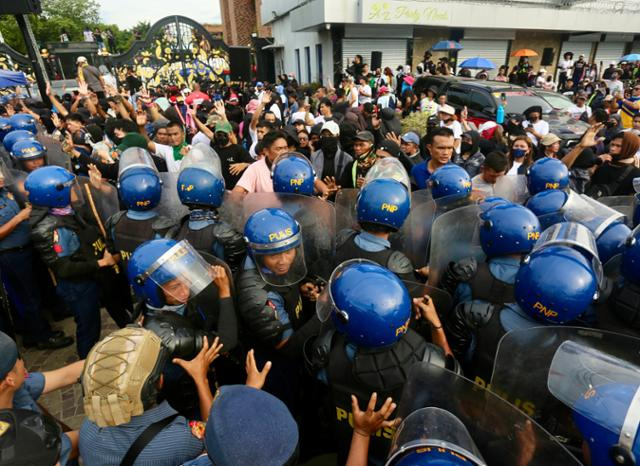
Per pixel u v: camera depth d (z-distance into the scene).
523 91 9.21
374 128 6.53
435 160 3.48
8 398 1.42
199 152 2.65
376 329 1.27
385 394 1.35
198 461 1.12
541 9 17.61
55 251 2.60
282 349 1.85
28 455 0.99
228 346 1.79
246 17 30.28
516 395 1.33
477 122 8.96
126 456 1.14
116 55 16.95
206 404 1.55
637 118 5.99
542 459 1.01
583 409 1.02
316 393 1.81
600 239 2.05
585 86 13.02
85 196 3.21
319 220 2.52
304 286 2.23
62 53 16.83
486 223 1.87
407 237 2.60
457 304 1.78
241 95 13.26
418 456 0.94
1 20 31.70
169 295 1.69
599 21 18.92
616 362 1.09
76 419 2.76
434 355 1.42
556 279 1.32
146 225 2.56
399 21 15.52
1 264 3.02
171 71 17.62
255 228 1.76
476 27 17.03
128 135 4.38
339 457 1.59
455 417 1.09
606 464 0.95
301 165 2.72
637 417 0.91
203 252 2.13
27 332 3.40
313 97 12.55
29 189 2.61
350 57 16.64
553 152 4.54
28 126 5.84
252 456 0.85
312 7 15.47
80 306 2.76
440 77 10.88
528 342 1.33
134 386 1.12
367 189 2.06
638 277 1.49
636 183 2.69
